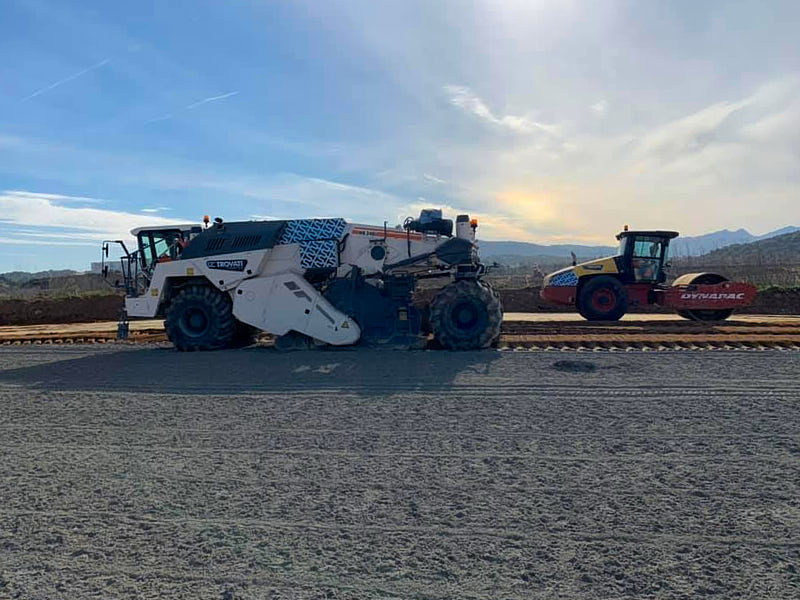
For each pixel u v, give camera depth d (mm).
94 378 8281
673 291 15102
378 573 2912
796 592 2668
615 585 2760
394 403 6422
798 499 3686
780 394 6383
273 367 8852
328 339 10516
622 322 14633
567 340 10484
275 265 11047
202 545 3242
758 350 9289
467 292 10211
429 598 2684
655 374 7539
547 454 4637
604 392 6648
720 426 5262
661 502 3688
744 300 14922
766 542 3148
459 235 11062
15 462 4711
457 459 4574
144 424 5789
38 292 29000
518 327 13531
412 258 10805
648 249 15734
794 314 18594
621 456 4547
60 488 4129
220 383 7734
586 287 15477
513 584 2789
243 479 4250
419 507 3695
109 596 2744
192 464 4598
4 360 10289
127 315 11578
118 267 12297
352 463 4543
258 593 2752
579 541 3207
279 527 3451
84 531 3443
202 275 11055
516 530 3355
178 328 11062
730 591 2689
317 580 2855
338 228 10992
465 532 3346
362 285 10953
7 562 3094
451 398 6578
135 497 3945
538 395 6602
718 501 3682
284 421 5801
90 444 5164
